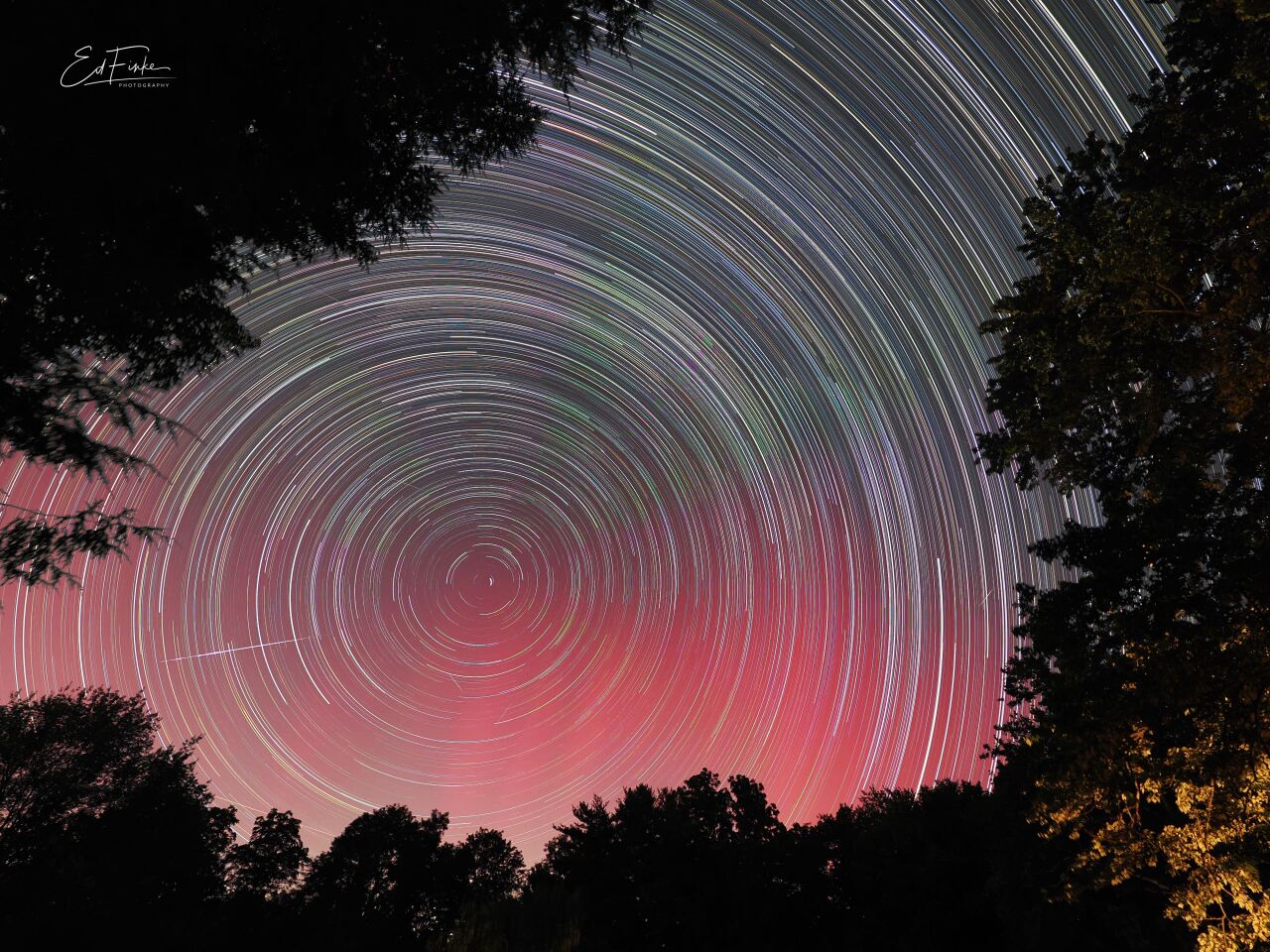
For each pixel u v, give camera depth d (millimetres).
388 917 24234
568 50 6992
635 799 25672
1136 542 7809
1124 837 8039
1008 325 9117
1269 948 7215
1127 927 12141
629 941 20781
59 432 5578
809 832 22656
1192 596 7238
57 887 15297
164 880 18703
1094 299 8094
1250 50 6605
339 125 6184
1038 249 8875
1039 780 8641
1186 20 7555
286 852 23422
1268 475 7141
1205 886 7422
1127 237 7492
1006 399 9469
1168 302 7500
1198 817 7469
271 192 6250
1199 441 7406
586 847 25094
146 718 18906
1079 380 8039
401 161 6992
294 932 20797
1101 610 8039
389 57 6133
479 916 19062
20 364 5418
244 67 5262
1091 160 8414
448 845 27062
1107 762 7734
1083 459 8672
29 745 16391
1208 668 6902
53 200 5160
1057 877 11914
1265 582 6762
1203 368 7191
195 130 5234
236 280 6738
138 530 6078
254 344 7219
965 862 18141
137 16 4562
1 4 4289
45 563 5637
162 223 5938
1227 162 7328
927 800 21359
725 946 19516
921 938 17984
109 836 17297
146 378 6480
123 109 4871
